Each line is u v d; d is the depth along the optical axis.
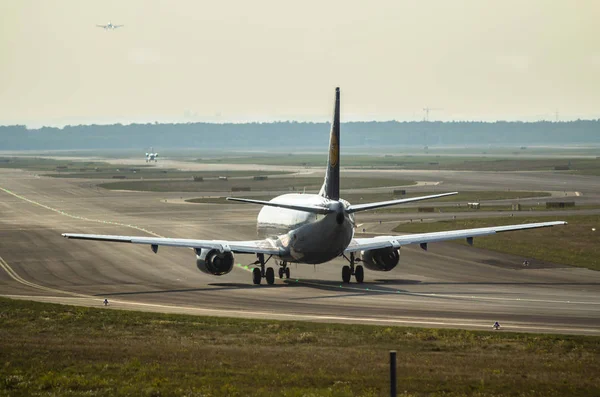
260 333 135.00
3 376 97.81
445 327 143.38
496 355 115.19
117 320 147.88
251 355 112.44
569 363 108.88
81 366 104.38
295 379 96.25
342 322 149.38
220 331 137.00
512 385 94.38
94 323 145.38
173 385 93.38
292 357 111.12
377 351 117.31
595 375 101.00
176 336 132.12
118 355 112.12
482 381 95.56
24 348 117.31
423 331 135.62
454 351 118.75
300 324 143.38
